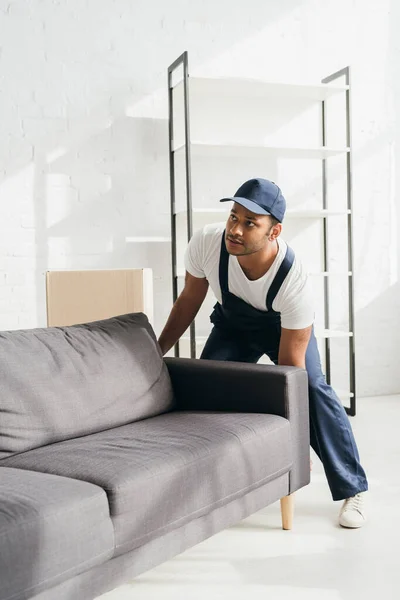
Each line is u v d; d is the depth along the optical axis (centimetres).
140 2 393
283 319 241
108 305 287
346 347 449
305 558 212
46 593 144
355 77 441
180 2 401
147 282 278
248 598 187
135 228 396
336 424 242
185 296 266
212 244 250
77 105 382
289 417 224
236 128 415
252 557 213
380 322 455
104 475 166
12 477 164
